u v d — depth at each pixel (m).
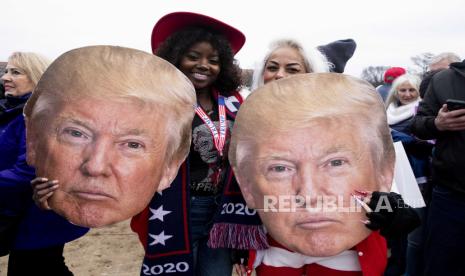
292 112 0.97
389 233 0.98
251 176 1.04
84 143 0.94
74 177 0.94
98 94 0.92
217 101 1.51
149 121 0.96
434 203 1.76
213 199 1.48
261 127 1.00
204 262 1.52
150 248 1.29
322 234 0.99
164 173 1.03
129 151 0.95
